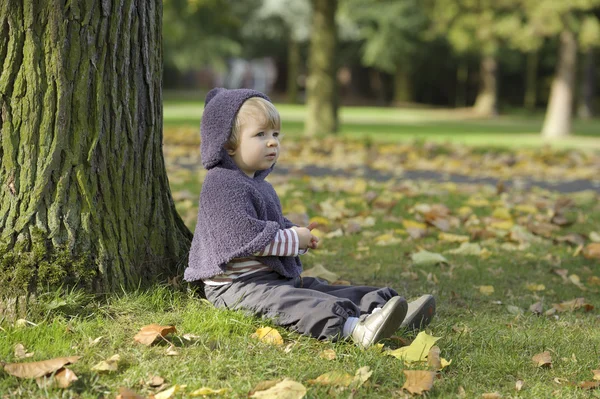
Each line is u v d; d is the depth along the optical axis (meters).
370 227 5.17
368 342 2.68
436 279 3.88
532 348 2.84
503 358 2.70
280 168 8.72
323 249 4.50
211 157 2.97
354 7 30.44
